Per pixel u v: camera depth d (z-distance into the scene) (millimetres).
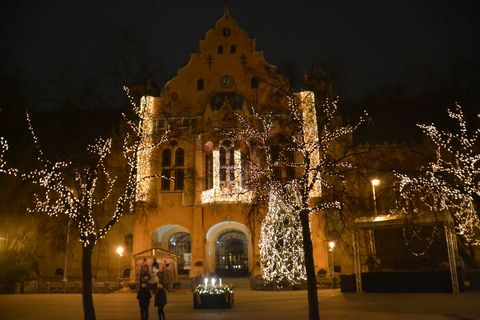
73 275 38688
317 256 35312
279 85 19281
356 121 24594
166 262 31906
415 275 26953
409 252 33188
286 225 30875
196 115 39250
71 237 34375
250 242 38062
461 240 30938
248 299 25734
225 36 42031
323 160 19281
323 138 19016
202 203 36781
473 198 24000
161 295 17984
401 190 29391
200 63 41375
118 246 38656
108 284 32125
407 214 26578
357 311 20031
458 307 20203
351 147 20391
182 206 37625
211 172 37938
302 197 17406
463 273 28672
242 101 38875
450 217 25641
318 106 20375
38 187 33906
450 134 27078
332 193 22219
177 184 38344
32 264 34344
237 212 35906
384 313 19203
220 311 21344
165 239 40656
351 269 36406
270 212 31266
